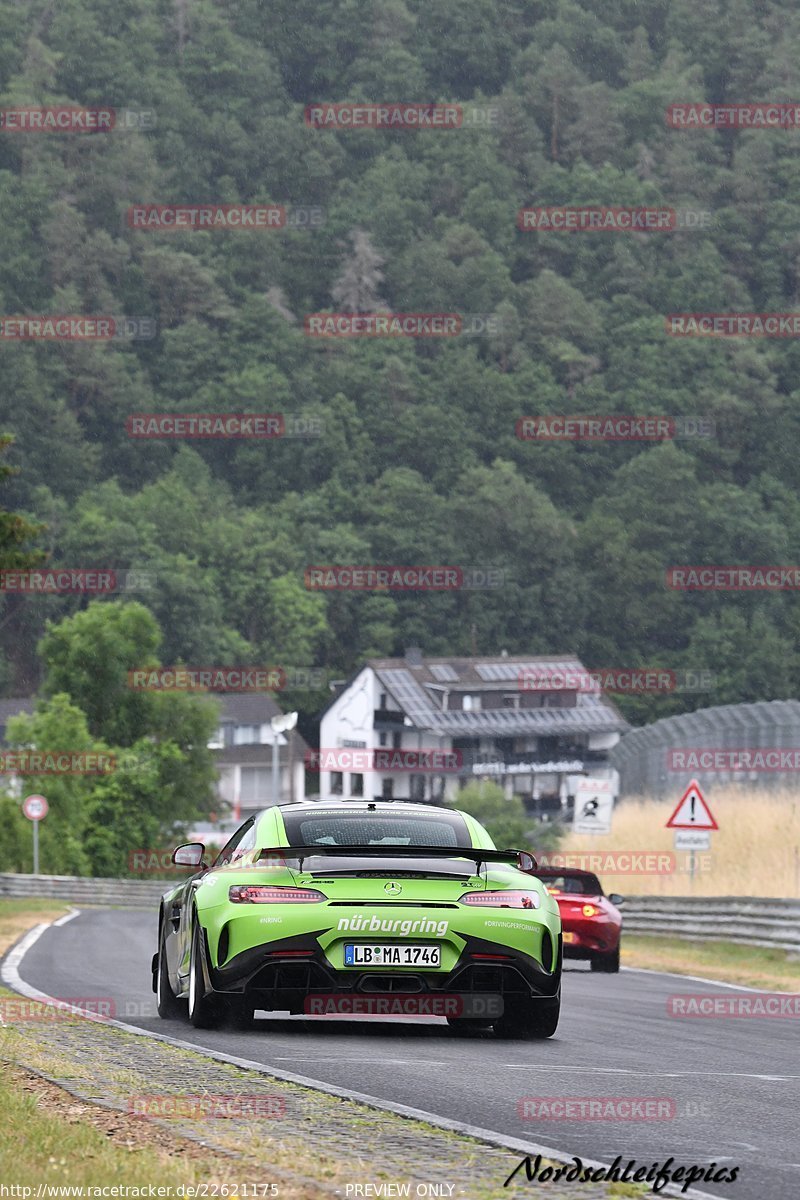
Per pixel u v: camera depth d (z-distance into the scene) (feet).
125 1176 54.03
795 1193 56.70
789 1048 109.19
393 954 97.14
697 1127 69.97
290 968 96.84
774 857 359.46
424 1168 57.26
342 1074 82.38
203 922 99.60
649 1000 155.84
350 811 107.65
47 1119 64.28
